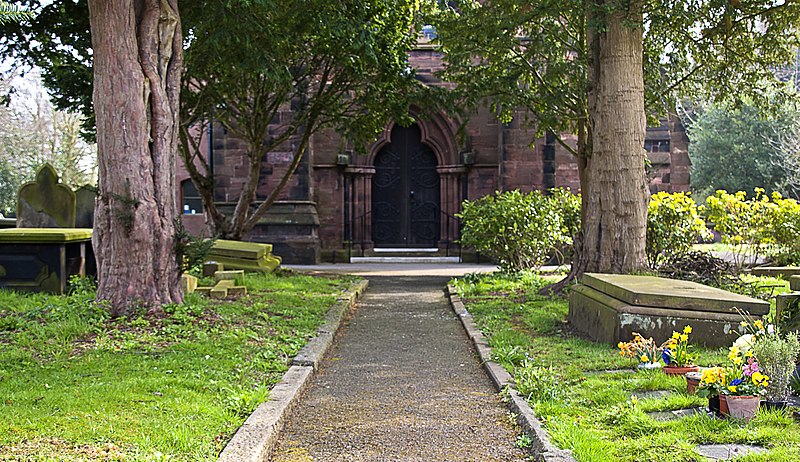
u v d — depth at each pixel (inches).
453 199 1031.6
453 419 230.7
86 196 633.0
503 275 668.1
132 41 378.6
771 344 211.5
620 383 252.7
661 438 186.4
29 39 520.4
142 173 381.7
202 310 390.0
